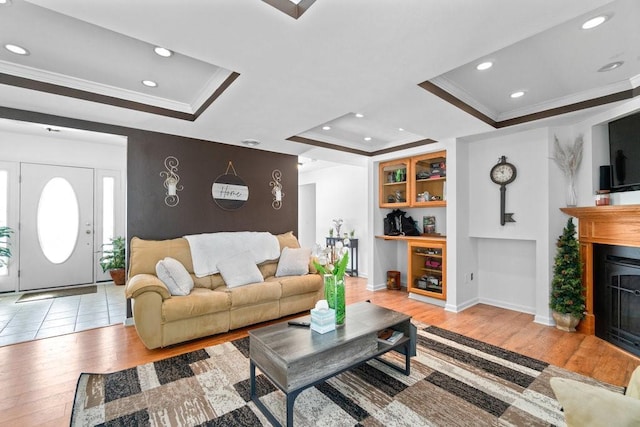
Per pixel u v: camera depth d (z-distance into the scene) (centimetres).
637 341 253
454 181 380
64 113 285
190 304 280
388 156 472
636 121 258
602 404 84
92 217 517
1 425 174
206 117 297
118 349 272
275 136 368
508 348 271
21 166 461
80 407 189
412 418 178
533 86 259
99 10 140
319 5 137
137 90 271
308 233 762
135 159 339
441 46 171
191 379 222
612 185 283
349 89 229
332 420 177
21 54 210
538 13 143
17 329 318
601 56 210
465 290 395
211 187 396
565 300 307
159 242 336
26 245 465
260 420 178
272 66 195
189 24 151
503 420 176
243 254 365
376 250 501
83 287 497
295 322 219
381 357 254
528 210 348
